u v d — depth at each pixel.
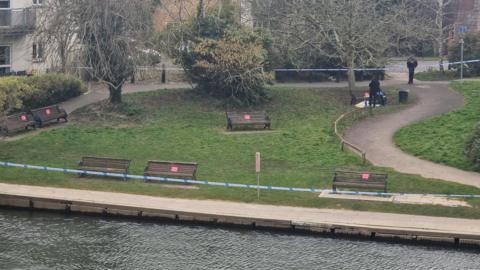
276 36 55.81
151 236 31.86
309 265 29.11
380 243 31.17
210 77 51.53
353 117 47.16
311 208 33.59
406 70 61.12
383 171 37.56
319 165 38.81
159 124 47.03
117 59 47.62
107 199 34.56
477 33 61.28
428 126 44.31
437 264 29.19
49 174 37.88
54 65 50.91
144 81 56.44
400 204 33.56
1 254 29.88
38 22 51.53
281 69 57.28
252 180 36.81
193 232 32.34
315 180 36.53
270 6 59.03
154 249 30.55
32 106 49.09
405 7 66.44
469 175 37.06
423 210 32.97
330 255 30.00
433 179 36.31
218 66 50.59
